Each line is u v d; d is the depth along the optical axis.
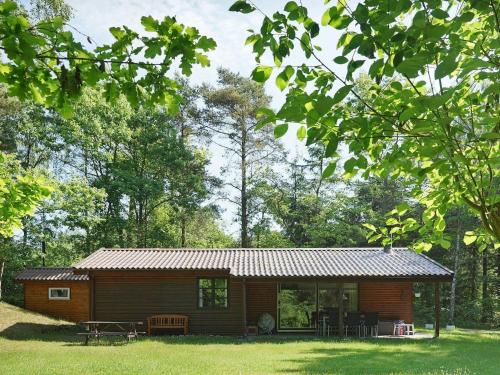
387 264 19.77
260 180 35.34
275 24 3.33
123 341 17.62
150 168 34.72
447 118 3.01
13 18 3.15
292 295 20.64
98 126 29.89
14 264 24.95
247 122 34.19
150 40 3.57
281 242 35.81
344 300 20.69
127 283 20.16
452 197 4.52
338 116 3.45
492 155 3.82
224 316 20.09
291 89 3.50
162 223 34.53
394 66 2.87
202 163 36.19
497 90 2.80
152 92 3.88
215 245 37.53
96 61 3.51
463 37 3.75
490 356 14.27
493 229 3.79
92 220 26.66
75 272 19.34
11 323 20.08
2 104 23.03
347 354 14.62
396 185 32.47
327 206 34.19
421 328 24.61
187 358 13.72
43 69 3.55
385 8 2.84
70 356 14.09
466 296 33.44
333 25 3.26
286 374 11.39
